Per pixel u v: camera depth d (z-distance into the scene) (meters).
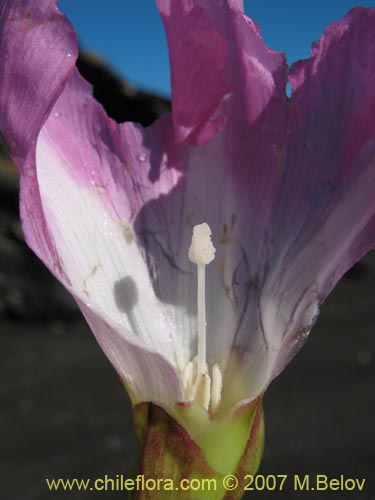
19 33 0.05
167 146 0.06
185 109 0.06
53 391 0.27
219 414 0.06
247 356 0.06
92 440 0.22
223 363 0.06
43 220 0.05
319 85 0.06
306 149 0.06
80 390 0.27
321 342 0.35
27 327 0.37
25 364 0.30
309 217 0.06
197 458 0.05
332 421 0.24
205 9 0.06
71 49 0.05
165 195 0.06
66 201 0.06
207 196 0.06
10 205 0.41
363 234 0.05
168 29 0.06
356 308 0.45
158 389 0.05
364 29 0.06
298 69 0.06
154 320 0.06
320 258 0.06
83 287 0.06
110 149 0.06
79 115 0.06
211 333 0.06
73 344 0.34
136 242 0.06
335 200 0.06
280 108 0.06
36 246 0.05
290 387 0.27
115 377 0.29
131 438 0.22
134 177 0.06
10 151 0.05
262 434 0.05
